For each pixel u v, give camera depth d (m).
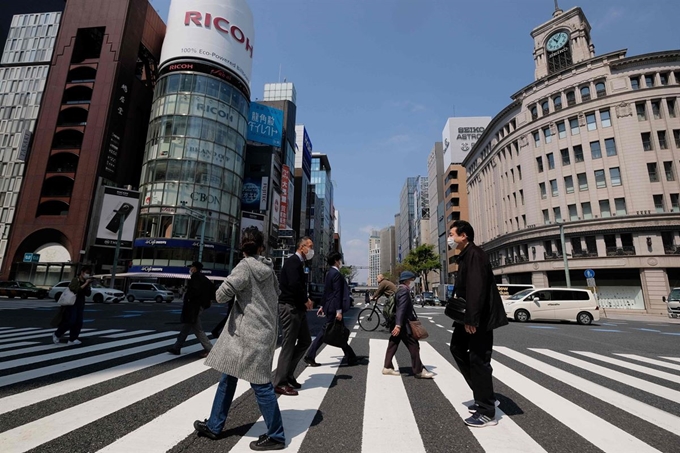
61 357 5.34
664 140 28.48
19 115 41.38
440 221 69.69
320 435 2.66
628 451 2.46
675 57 29.05
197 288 5.74
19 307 17.08
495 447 2.49
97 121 37.75
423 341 8.29
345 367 5.23
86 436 2.52
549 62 36.44
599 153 30.38
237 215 40.09
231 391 2.62
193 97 37.41
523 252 34.84
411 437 2.65
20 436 2.48
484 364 2.98
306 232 70.50
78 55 41.56
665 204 27.39
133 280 35.81
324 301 5.30
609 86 30.58
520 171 36.81
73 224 35.03
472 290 2.93
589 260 29.17
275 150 49.91
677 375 4.98
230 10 41.22
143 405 3.23
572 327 13.70
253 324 2.54
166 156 35.81
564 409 3.38
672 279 26.72
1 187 39.16
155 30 46.72
